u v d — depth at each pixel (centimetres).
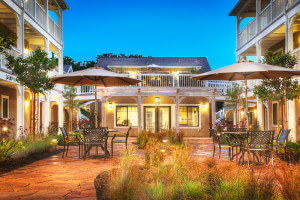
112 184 423
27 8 1396
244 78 940
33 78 1063
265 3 1759
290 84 1034
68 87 1762
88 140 829
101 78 945
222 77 969
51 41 1653
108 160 815
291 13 1195
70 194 457
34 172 638
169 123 1842
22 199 432
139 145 1183
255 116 2156
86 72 865
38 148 943
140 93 1644
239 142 772
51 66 1089
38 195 453
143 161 612
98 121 1875
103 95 1636
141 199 388
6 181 550
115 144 1310
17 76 1060
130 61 2391
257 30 1578
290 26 1215
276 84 1053
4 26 1416
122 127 1830
